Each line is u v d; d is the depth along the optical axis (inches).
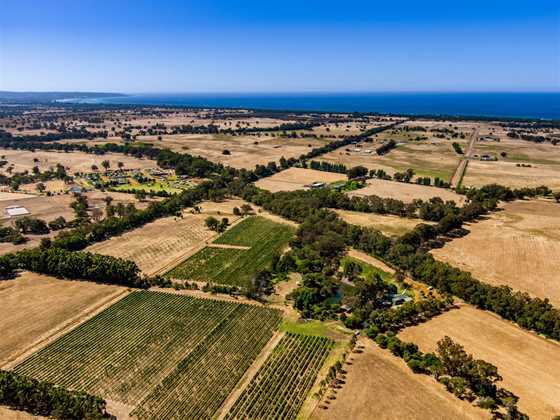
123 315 5068.9
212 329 4790.8
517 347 4301.2
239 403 3688.5
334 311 5093.5
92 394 3809.1
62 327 4820.4
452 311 4992.6
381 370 4003.4
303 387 3843.5
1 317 4982.8
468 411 3496.6
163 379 4001.0
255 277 5654.5
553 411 3479.3
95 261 5895.7
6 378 3629.4
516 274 5900.6
